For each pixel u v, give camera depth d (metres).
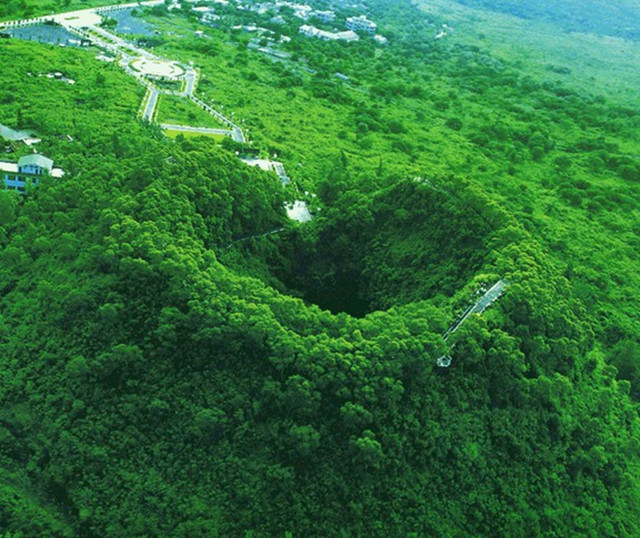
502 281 151.75
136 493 119.69
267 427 124.62
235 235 172.88
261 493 119.81
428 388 130.62
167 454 123.00
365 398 122.69
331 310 182.50
